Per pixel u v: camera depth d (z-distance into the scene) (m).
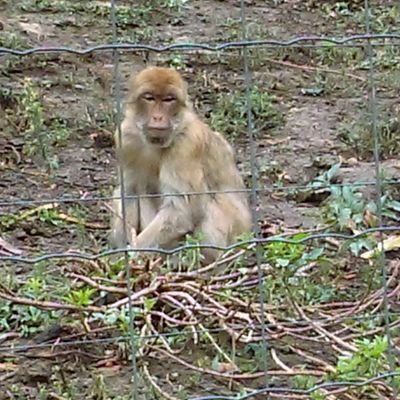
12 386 9.53
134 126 12.96
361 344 9.41
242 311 10.39
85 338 10.23
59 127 17.36
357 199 13.09
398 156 16.89
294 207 14.70
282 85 20.12
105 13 23.45
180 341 10.21
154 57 21.22
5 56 20.12
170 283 10.49
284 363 9.90
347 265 12.16
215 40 22.45
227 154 13.65
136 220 13.27
